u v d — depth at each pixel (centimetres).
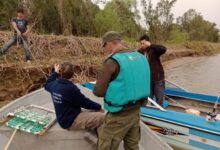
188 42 2730
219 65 1586
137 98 228
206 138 376
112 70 220
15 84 636
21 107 375
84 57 952
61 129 312
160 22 2480
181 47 2533
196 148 389
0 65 641
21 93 630
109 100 226
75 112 296
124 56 226
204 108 515
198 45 2659
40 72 684
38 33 1073
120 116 229
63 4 1321
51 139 304
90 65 850
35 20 1102
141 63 233
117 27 1778
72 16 1417
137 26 2144
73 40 1010
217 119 382
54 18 1297
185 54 2264
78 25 1470
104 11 1727
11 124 312
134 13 2117
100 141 242
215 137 366
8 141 296
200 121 385
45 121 320
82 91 473
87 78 789
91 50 1045
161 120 415
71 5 1417
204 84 1004
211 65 1595
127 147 255
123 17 1980
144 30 2306
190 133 390
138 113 242
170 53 1897
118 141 235
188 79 1103
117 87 220
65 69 289
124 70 220
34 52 828
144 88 234
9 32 853
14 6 1109
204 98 532
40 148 299
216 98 515
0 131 306
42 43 886
